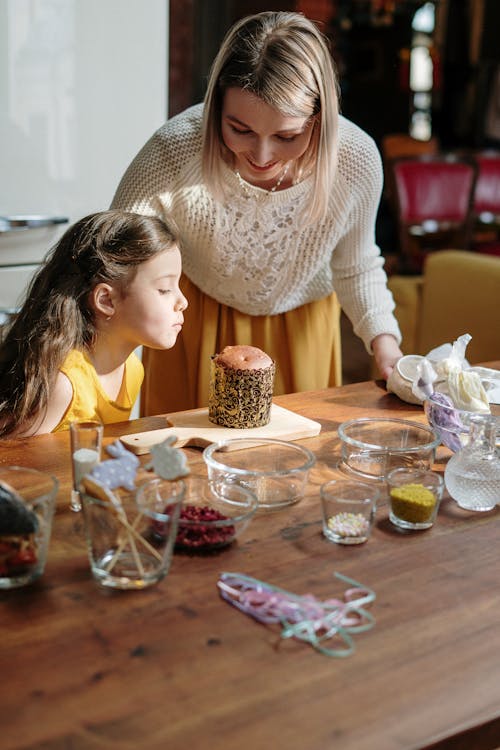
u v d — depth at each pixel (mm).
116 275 1495
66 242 1553
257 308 1996
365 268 1968
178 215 1806
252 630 956
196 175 1759
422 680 887
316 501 1271
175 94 4809
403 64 6668
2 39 2332
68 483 1275
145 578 1020
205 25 4941
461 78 6801
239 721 815
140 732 795
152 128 2617
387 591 1045
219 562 1090
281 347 2064
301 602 978
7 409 1482
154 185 1770
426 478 1247
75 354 1513
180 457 1047
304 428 1506
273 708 834
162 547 1030
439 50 6691
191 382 2053
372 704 848
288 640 940
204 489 1268
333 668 897
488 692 875
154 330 1537
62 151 2494
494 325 3047
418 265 4742
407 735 810
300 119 1499
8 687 845
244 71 1475
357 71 6707
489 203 4922
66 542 1121
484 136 6762
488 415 1317
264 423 1510
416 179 4605
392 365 1837
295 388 2078
